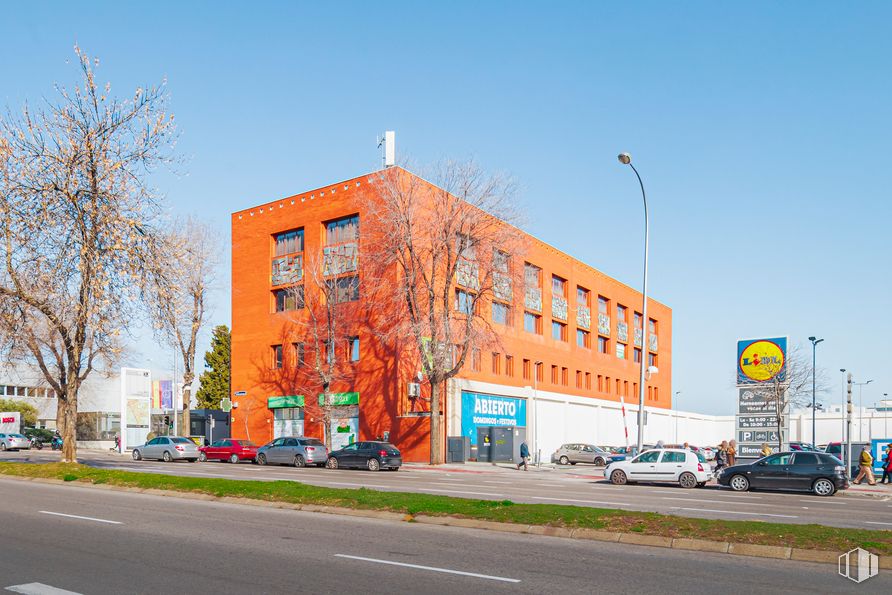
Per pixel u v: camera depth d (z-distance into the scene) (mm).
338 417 45406
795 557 10578
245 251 51469
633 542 11938
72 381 27156
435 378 39781
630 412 68250
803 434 86375
